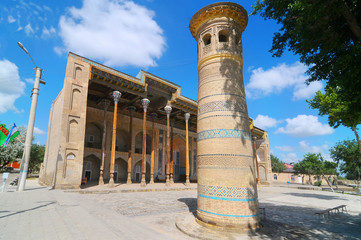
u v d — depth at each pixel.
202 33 7.49
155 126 27.44
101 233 4.39
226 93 6.55
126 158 23.78
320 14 4.33
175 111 24.86
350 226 6.99
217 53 6.89
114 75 16.98
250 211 5.72
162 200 10.90
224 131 6.20
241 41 7.43
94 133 22.95
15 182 16.83
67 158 13.66
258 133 31.61
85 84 15.32
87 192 12.50
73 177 13.66
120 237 4.29
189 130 31.45
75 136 14.28
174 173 29.83
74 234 4.19
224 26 7.11
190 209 8.70
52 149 16.81
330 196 17.09
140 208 8.46
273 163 48.38
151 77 19.61
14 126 12.88
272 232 5.73
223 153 6.04
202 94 7.04
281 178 45.44
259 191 20.89
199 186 6.42
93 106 22.03
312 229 6.39
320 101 13.47
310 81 6.68
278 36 6.61
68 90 14.42
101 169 17.17
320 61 6.05
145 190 15.12
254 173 6.24
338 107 11.83
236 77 6.80
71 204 7.49
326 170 32.44
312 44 5.23
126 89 18.05
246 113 6.66
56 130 15.98
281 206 11.21
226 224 5.50
